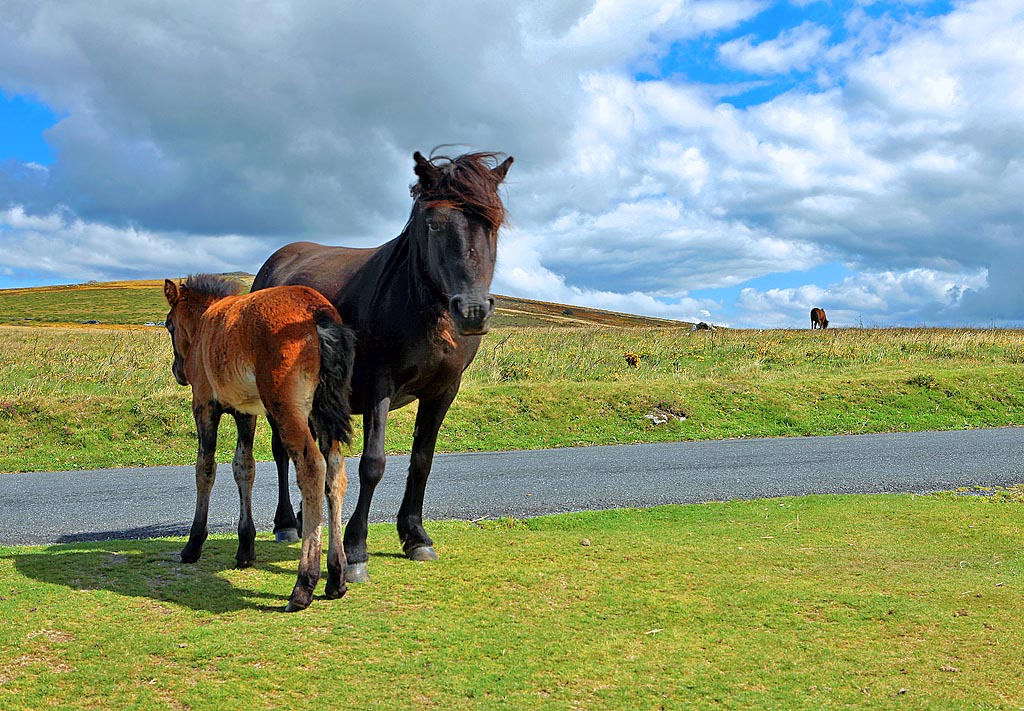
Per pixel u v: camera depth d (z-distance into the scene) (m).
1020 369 18.48
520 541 6.49
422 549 6.00
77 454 12.18
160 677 3.81
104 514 8.36
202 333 5.51
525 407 14.80
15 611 4.61
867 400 16.17
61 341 26.80
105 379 17.36
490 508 8.42
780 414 15.27
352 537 5.42
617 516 7.84
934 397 16.42
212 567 5.72
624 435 14.04
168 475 10.96
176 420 13.35
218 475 11.07
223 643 4.21
